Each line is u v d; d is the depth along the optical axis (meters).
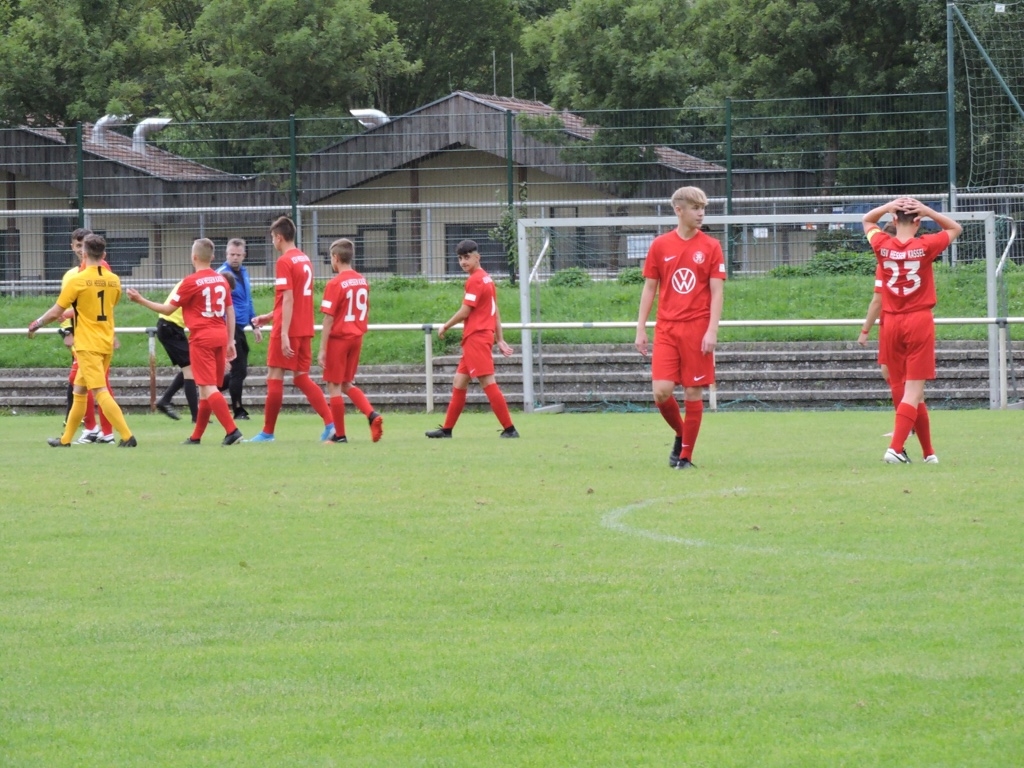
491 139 74.69
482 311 38.22
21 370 61.69
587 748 11.20
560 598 16.36
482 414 51.53
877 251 29.19
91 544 20.38
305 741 11.49
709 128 72.81
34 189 77.38
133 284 74.62
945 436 36.50
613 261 70.06
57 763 11.06
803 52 99.31
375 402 55.84
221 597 16.72
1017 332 59.22
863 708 12.02
